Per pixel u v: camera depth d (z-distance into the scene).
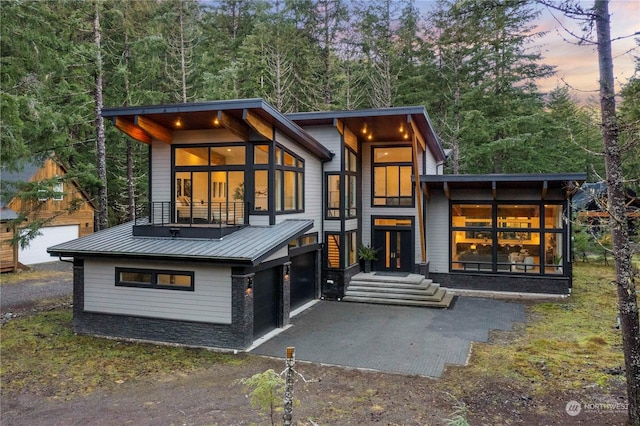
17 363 9.96
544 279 17.17
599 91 6.56
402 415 7.16
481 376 8.92
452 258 18.61
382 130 17.75
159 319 11.61
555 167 29.98
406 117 15.96
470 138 26.94
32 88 13.21
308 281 16.72
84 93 18.11
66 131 17.58
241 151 13.89
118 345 11.38
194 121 13.41
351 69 30.59
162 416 7.26
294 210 15.22
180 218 14.38
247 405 7.66
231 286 11.04
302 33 30.78
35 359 10.24
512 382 8.55
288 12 30.30
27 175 24.69
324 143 17.58
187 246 11.73
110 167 28.39
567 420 6.88
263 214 13.67
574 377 8.70
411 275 18.20
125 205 29.73
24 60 12.75
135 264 11.86
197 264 11.29
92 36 19.56
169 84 27.47
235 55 31.53
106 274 12.16
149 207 14.45
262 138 13.60
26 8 12.70
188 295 11.41
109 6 20.91
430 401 7.72
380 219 19.36
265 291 12.55
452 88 28.05
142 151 27.39
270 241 11.80
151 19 26.53
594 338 11.32
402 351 10.71
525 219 17.72
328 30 30.55
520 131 27.50
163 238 12.70
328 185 17.58
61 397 8.15
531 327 12.70
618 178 6.42
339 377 9.01
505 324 13.16
